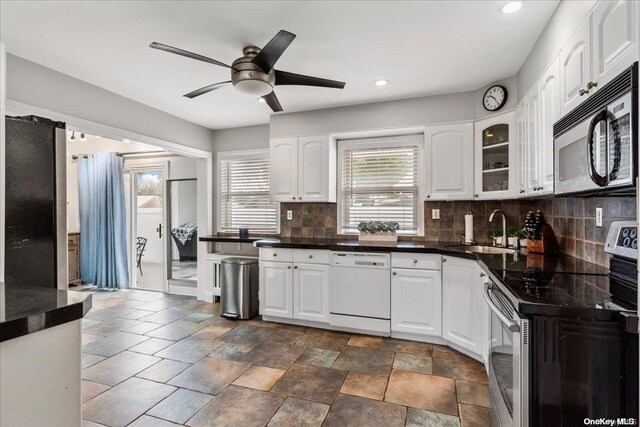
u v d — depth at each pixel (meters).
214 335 3.32
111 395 2.22
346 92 3.31
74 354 0.95
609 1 1.26
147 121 3.67
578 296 1.33
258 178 4.63
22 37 2.26
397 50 2.46
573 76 1.64
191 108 3.80
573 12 1.65
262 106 3.74
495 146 3.05
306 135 3.92
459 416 2.01
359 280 3.30
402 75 2.90
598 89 1.35
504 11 1.97
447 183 3.31
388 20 2.08
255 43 2.36
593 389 1.18
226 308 3.86
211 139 4.79
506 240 3.12
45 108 2.70
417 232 3.80
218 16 2.04
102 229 5.32
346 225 4.08
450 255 2.91
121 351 2.93
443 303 3.02
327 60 2.63
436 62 2.65
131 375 2.50
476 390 2.30
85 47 2.41
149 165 5.29
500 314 1.45
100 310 4.18
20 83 2.54
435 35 2.25
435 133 3.37
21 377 0.83
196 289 4.93
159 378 2.46
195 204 5.11
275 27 2.16
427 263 3.08
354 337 3.26
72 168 5.63
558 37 1.88
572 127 1.54
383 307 3.23
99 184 5.34
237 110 3.88
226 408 2.09
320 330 3.46
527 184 2.46
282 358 2.79
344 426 1.92
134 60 2.61
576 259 2.23
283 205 4.38
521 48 2.41
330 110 3.81
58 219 2.12
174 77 2.93
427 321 3.08
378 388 2.32
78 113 2.95
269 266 3.70
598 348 1.17
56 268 2.10
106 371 2.56
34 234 2.00
